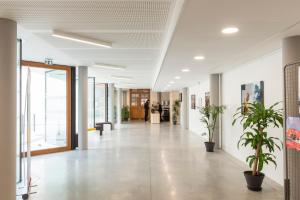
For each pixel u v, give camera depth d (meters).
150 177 4.71
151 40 4.22
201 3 2.21
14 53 3.14
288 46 3.36
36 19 3.13
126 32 3.74
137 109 20.88
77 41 4.09
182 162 5.92
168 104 19.52
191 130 12.56
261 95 4.80
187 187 4.15
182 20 2.66
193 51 4.23
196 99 11.23
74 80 7.73
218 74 7.38
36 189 4.06
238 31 3.09
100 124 11.44
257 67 4.99
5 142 2.98
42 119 7.57
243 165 5.59
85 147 7.58
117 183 4.36
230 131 6.63
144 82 13.28
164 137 10.28
